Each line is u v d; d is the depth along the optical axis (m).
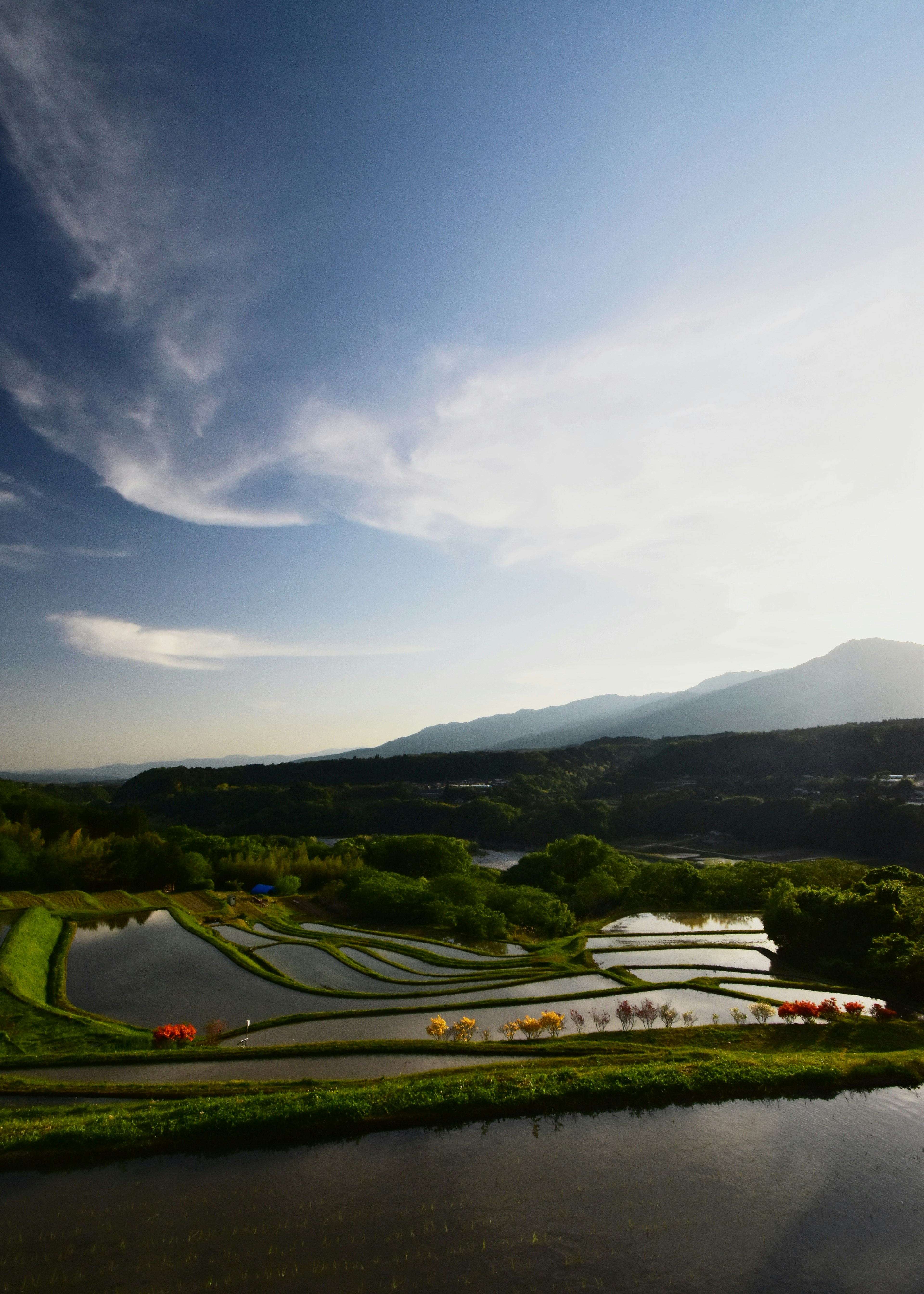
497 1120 21.81
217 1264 14.79
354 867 104.88
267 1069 28.67
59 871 80.38
